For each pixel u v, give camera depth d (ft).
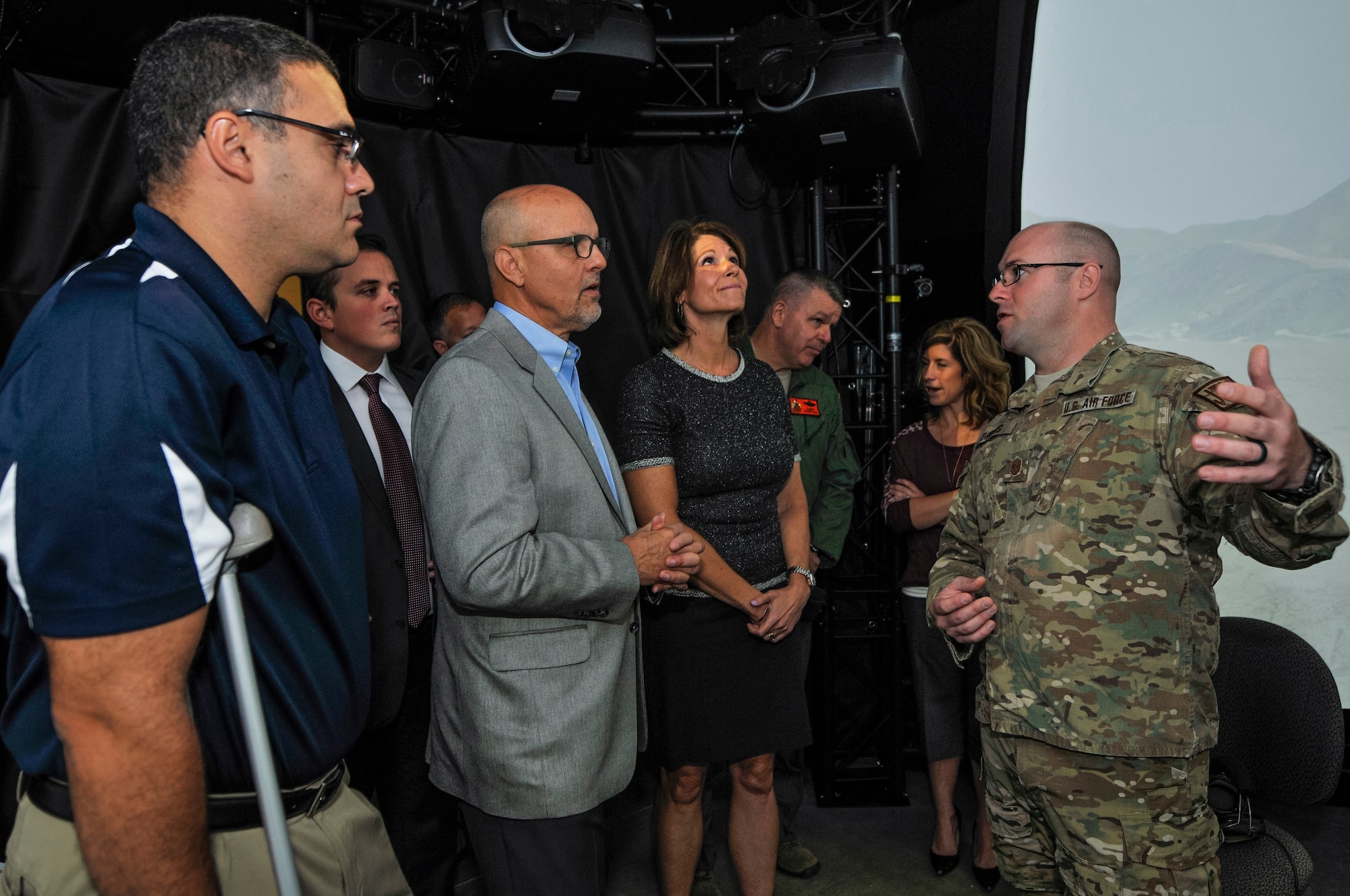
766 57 9.55
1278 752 5.65
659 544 5.11
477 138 10.46
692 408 6.46
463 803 4.97
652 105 10.60
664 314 6.69
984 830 8.24
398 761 6.77
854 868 8.68
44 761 2.81
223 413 2.90
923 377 8.94
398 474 6.94
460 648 4.89
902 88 9.44
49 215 8.11
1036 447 5.17
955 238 11.51
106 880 2.54
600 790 4.87
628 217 10.97
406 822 6.81
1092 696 4.67
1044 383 5.55
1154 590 4.61
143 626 2.49
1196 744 4.56
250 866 3.11
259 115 3.02
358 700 3.53
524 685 4.69
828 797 10.07
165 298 2.78
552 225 5.24
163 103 3.00
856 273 10.81
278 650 3.16
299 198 3.13
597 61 9.05
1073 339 5.47
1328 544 3.90
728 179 11.12
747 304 11.17
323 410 3.65
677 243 6.66
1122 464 4.73
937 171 11.53
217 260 3.11
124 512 2.47
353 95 9.14
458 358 4.92
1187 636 4.62
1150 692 4.58
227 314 2.98
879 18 10.49
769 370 7.07
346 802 3.59
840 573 10.96
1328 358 10.84
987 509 5.46
